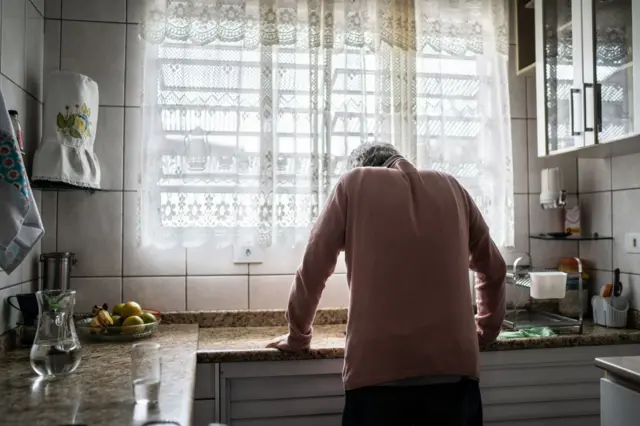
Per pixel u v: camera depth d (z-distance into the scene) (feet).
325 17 6.34
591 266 7.09
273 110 6.24
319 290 4.73
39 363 3.80
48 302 3.90
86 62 6.39
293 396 5.27
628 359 4.33
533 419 5.66
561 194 6.97
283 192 6.21
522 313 6.86
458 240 4.36
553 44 6.29
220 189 6.15
